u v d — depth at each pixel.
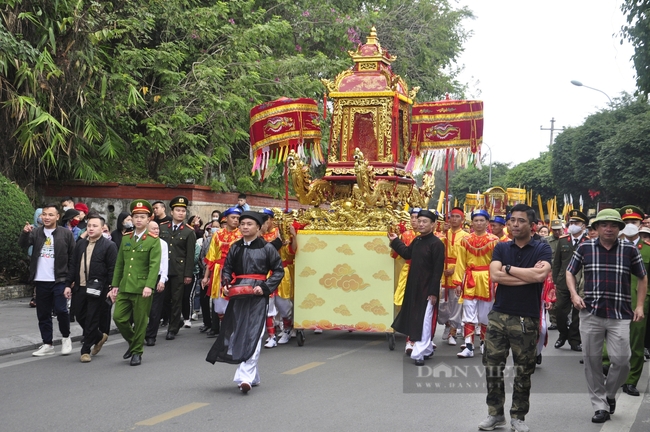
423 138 12.05
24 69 16.55
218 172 23.52
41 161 17.44
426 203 13.92
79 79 17.92
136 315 9.73
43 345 10.55
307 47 26.34
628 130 34.72
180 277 12.42
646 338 8.84
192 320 15.09
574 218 11.88
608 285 7.19
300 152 12.83
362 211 11.65
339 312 11.52
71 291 10.29
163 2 21.20
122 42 20.38
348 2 27.22
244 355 7.98
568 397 8.16
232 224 12.08
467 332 10.91
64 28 17.30
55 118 18.05
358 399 7.83
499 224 11.55
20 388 8.27
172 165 21.44
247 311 8.23
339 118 12.65
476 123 11.80
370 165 11.83
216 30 21.98
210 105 20.75
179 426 6.69
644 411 7.57
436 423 6.89
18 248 16.17
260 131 12.88
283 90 22.50
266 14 25.38
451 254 12.26
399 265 11.61
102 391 8.14
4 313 13.98
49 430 6.55
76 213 13.63
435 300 10.02
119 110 19.64
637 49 17.20
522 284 6.66
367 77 12.55
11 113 17.16
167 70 20.50
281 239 11.58
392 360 10.35
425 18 29.62
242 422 6.84
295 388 8.35
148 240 9.86
